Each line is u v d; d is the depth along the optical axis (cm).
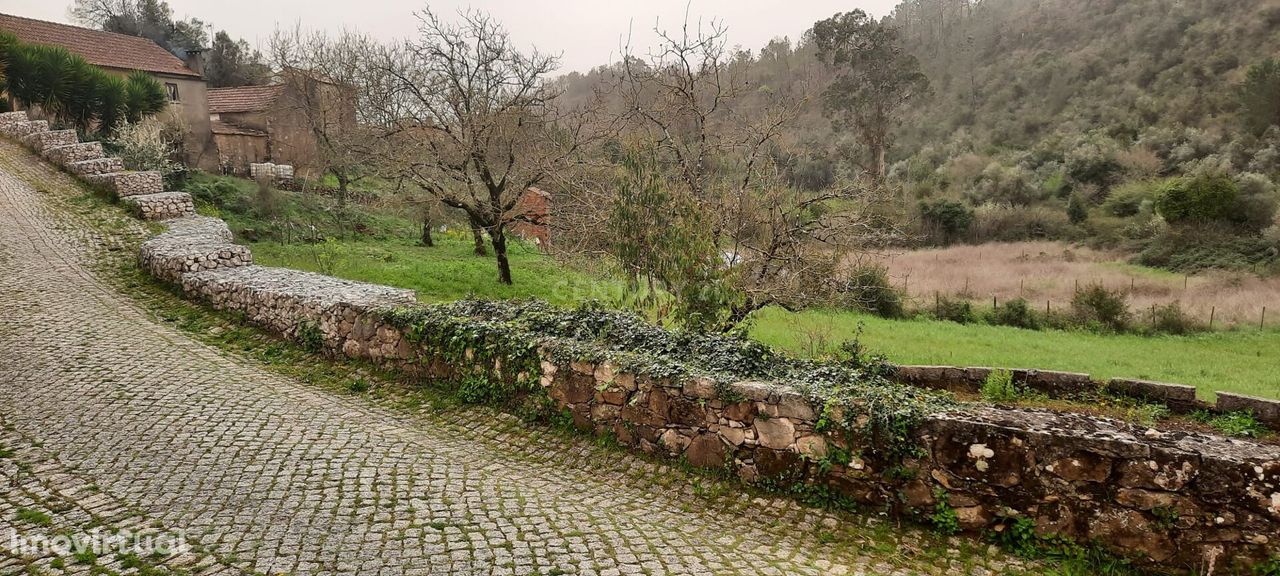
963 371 995
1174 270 2895
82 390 736
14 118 2095
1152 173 4241
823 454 577
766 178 1291
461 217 2291
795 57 5831
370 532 491
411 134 1844
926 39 7969
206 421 686
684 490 611
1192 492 461
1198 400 898
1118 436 492
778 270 1223
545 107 1884
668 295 1128
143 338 938
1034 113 5675
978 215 4019
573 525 527
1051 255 3300
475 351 803
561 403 731
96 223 1461
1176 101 4928
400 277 1756
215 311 1082
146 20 4550
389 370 885
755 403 609
